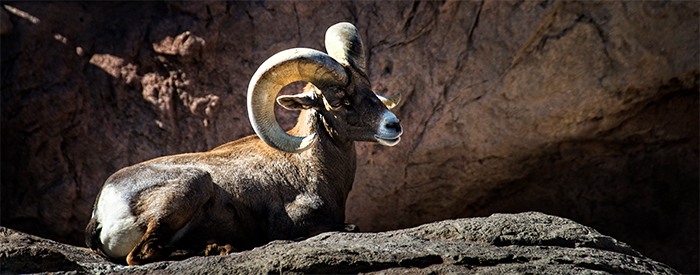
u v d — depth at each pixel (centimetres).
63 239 1962
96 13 2008
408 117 1967
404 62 1953
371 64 1947
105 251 1272
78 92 1930
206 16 1952
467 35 1950
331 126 1413
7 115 1917
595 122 1995
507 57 1933
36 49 1939
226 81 1950
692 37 1906
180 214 1243
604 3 1894
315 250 1027
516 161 2053
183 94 1936
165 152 1934
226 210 1359
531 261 1047
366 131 1357
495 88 1947
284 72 1222
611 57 1922
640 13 1891
